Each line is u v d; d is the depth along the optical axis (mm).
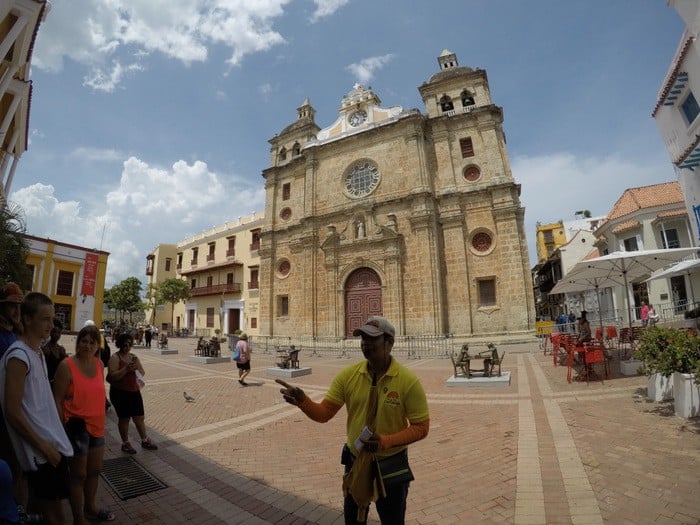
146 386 12383
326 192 30812
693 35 13594
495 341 21844
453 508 4047
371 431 2402
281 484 4879
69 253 32094
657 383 7508
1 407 2955
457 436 6488
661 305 21719
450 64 31984
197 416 8508
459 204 25594
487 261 24344
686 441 5340
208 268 43531
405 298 25547
